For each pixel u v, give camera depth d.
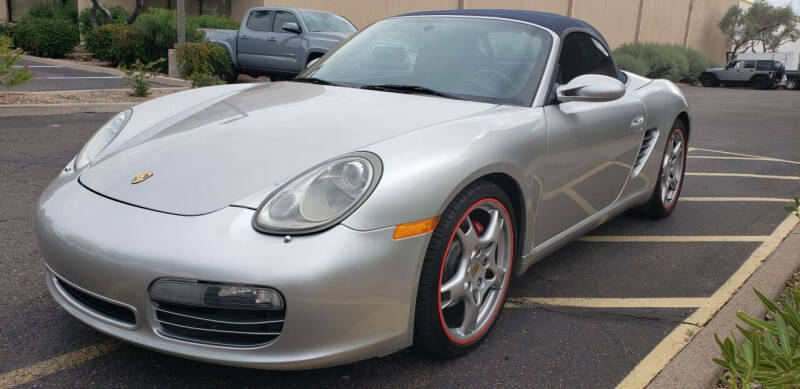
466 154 2.20
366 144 2.18
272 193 1.98
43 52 14.94
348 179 1.98
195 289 1.84
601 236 4.04
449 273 2.24
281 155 2.16
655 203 4.23
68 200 2.17
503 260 2.56
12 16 21.86
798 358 1.63
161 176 2.13
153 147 2.36
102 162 2.37
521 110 2.66
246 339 1.92
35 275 2.96
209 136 2.37
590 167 3.05
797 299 1.82
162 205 2.00
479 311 2.46
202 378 2.18
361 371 2.27
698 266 3.53
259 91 3.04
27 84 9.74
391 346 2.05
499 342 2.55
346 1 18.89
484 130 2.37
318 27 11.66
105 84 10.37
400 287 2.00
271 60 11.93
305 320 1.85
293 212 1.90
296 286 1.81
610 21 32.34
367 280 1.91
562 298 3.02
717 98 19.94
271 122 2.44
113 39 13.57
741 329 1.74
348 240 1.87
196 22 15.26
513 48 3.02
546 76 2.87
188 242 1.87
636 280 3.29
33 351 2.31
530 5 26.23
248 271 1.81
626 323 2.77
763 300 1.82
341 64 3.30
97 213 2.04
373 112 2.50
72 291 2.16
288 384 2.16
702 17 44.00
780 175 6.38
